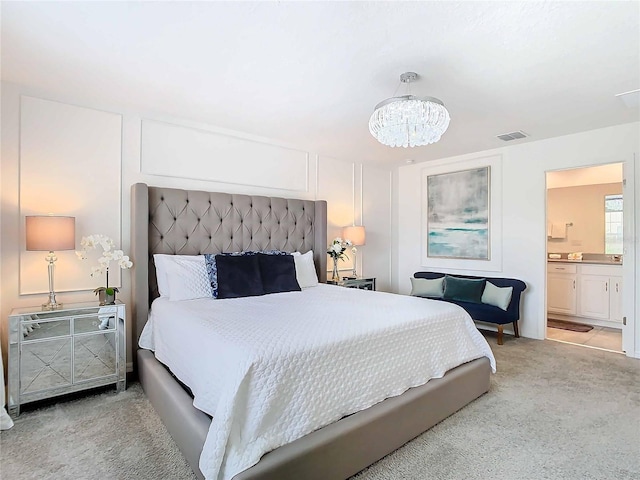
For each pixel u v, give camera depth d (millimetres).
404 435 1879
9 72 2342
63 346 2350
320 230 4078
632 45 1978
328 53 2088
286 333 1735
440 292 4461
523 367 3104
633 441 1948
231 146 3559
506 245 4293
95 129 2818
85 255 2746
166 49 2059
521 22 1772
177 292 2732
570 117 3195
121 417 2156
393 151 4414
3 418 2020
